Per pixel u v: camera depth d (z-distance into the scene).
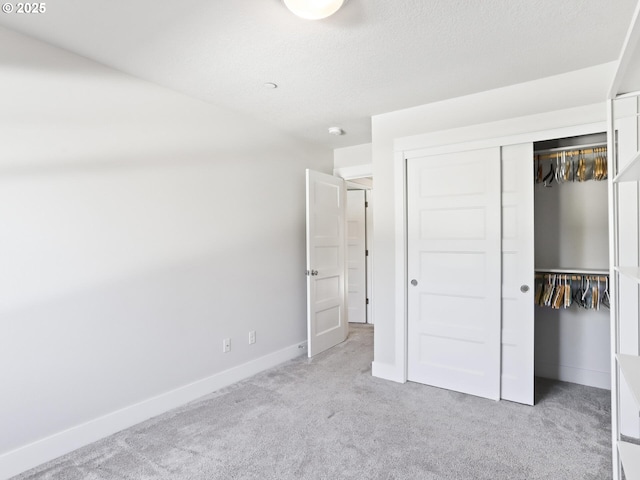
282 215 3.56
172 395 2.54
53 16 1.72
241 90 2.60
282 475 1.81
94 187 2.15
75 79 2.08
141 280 2.38
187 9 1.68
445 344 2.86
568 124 2.38
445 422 2.31
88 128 2.13
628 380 1.26
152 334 2.44
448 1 1.64
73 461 1.93
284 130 3.55
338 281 4.14
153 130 2.46
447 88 2.60
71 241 2.05
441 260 2.87
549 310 3.05
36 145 1.92
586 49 2.08
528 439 2.10
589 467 1.84
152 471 1.84
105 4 1.63
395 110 3.02
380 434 2.17
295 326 3.71
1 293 1.80
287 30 1.86
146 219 2.41
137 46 2.00
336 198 4.11
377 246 3.13
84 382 2.09
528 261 2.55
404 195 2.99
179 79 2.41
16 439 1.84
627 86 2.23
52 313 1.97
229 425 2.29
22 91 1.87
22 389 1.86
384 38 1.95
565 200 2.96
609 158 1.57
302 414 2.44
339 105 2.91
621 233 2.23
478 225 2.71
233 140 3.04
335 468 1.86
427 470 1.83
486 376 2.69
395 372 3.03
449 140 2.79
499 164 2.62
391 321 3.06
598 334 2.87
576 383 2.94
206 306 2.80
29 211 1.89
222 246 2.94
